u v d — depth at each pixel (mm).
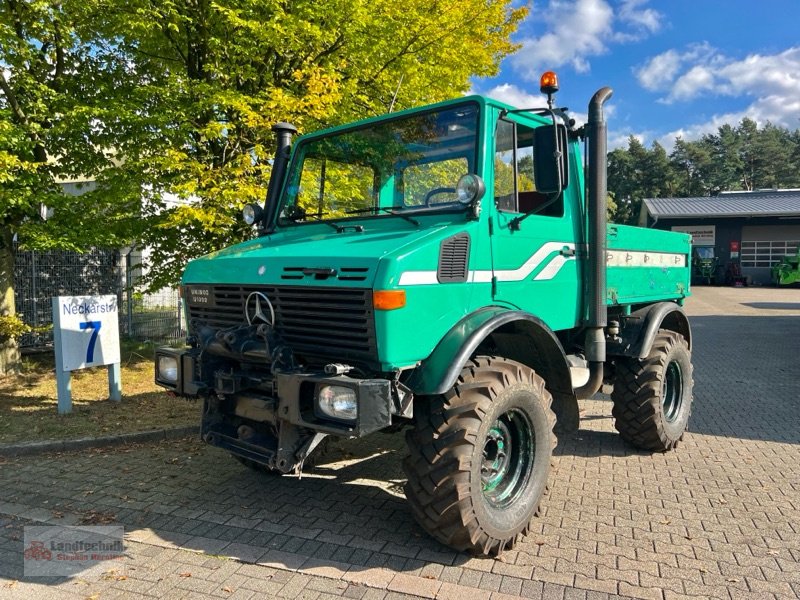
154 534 3846
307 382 3152
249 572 3369
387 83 8641
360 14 7332
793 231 31719
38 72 7742
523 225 3949
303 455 3328
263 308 3537
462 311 3484
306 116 7434
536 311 4086
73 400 7223
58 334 6531
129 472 4984
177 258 8562
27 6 6969
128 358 9930
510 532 3539
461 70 9266
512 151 3967
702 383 8562
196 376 3744
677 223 33188
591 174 4402
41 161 7961
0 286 8461
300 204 4629
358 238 3641
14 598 3125
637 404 5211
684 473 4938
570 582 3246
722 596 3125
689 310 19984
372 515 4121
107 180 7562
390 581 3244
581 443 5770
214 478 4840
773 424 6414
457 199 3670
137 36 7469
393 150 4176
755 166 74125
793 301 23047
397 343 3078
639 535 3814
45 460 5293
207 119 7906
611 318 5371
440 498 3289
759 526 3943
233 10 7051
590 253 4488
